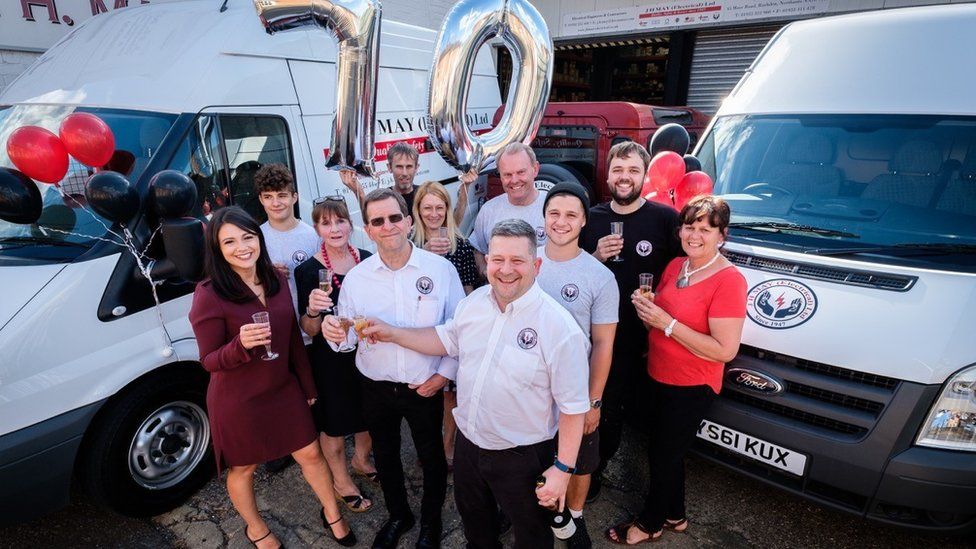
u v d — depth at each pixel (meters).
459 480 2.20
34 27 5.24
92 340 2.55
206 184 3.22
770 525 2.84
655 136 3.98
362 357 2.45
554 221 2.20
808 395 2.46
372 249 4.57
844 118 3.18
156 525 2.89
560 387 1.88
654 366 2.46
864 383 2.34
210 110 3.24
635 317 2.72
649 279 2.30
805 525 2.84
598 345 2.27
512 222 1.85
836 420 2.38
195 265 2.47
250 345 2.06
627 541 2.69
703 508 2.95
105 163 2.66
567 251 2.30
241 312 2.22
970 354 2.18
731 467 2.69
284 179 3.01
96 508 3.01
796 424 2.46
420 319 2.43
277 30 2.41
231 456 2.33
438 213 3.02
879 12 3.39
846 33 3.39
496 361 1.93
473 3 2.34
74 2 5.48
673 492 2.56
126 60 3.36
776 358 2.54
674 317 2.36
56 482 2.48
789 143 3.32
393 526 2.69
